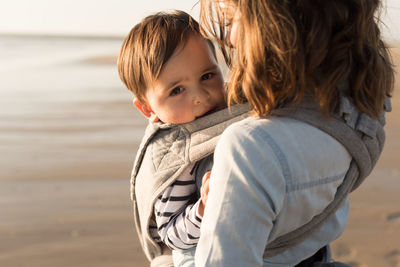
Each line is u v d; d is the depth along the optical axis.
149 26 1.21
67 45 60.88
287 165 0.85
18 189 5.45
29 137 7.92
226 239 0.85
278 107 0.92
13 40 72.00
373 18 0.91
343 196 0.98
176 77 1.16
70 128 8.57
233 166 0.86
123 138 7.78
